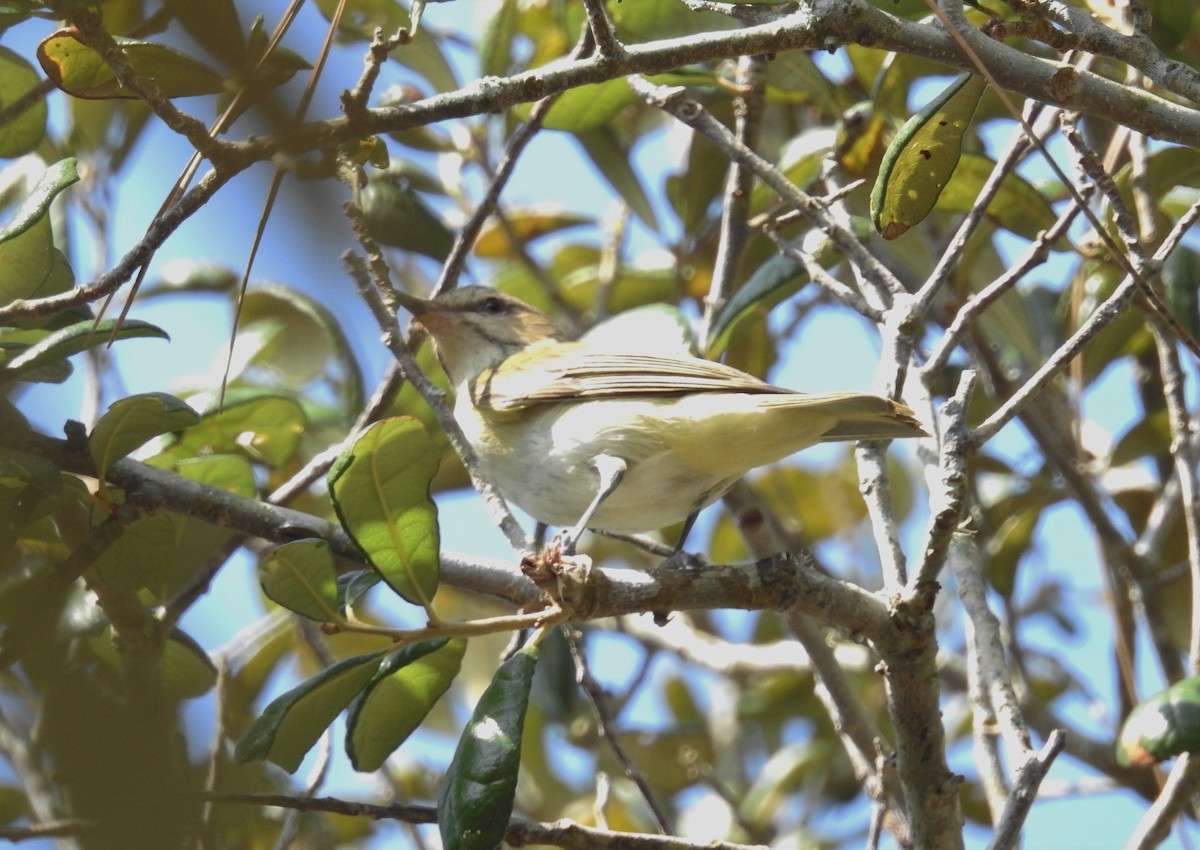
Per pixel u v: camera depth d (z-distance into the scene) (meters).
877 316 8.02
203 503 7.91
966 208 9.53
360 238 7.32
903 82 10.86
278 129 4.17
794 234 12.43
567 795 13.52
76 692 5.00
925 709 7.39
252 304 12.73
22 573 7.85
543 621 6.59
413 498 6.55
